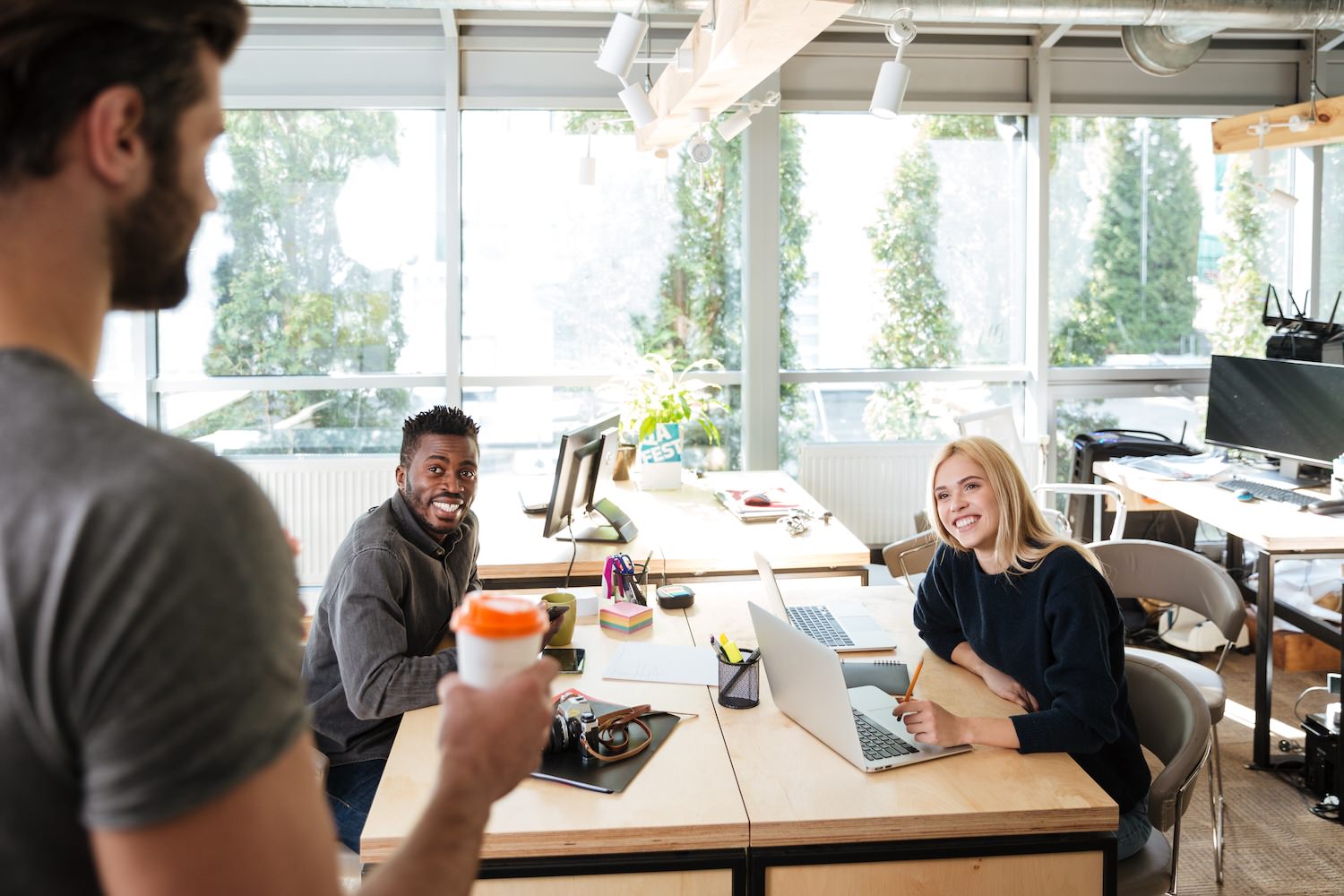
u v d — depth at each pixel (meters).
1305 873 3.01
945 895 1.70
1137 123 5.80
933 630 2.46
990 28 5.59
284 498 5.48
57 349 0.54
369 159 5.53
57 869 0.50
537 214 5.61
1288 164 5.83
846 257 5.79
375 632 2.18
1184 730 2.19
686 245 5.68
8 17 0.51
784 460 5.89
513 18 5.39
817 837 1.67
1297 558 3.59
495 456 5.71
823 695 1.87
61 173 0.53
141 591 0.48
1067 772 1.84
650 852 1.66
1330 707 3.52
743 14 2.46
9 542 0.49
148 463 0.51
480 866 1.63
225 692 0.50
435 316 5.62
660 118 3.78
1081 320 5.87
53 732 0.49
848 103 5.64
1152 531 5.29
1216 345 5.93
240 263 5.53
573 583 3.16
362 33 5.40
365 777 2.26
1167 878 2.04
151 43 0.54
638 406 4.36
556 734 1.87
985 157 5.79
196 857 0.49
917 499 5.79
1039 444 5.73
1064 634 2.04
